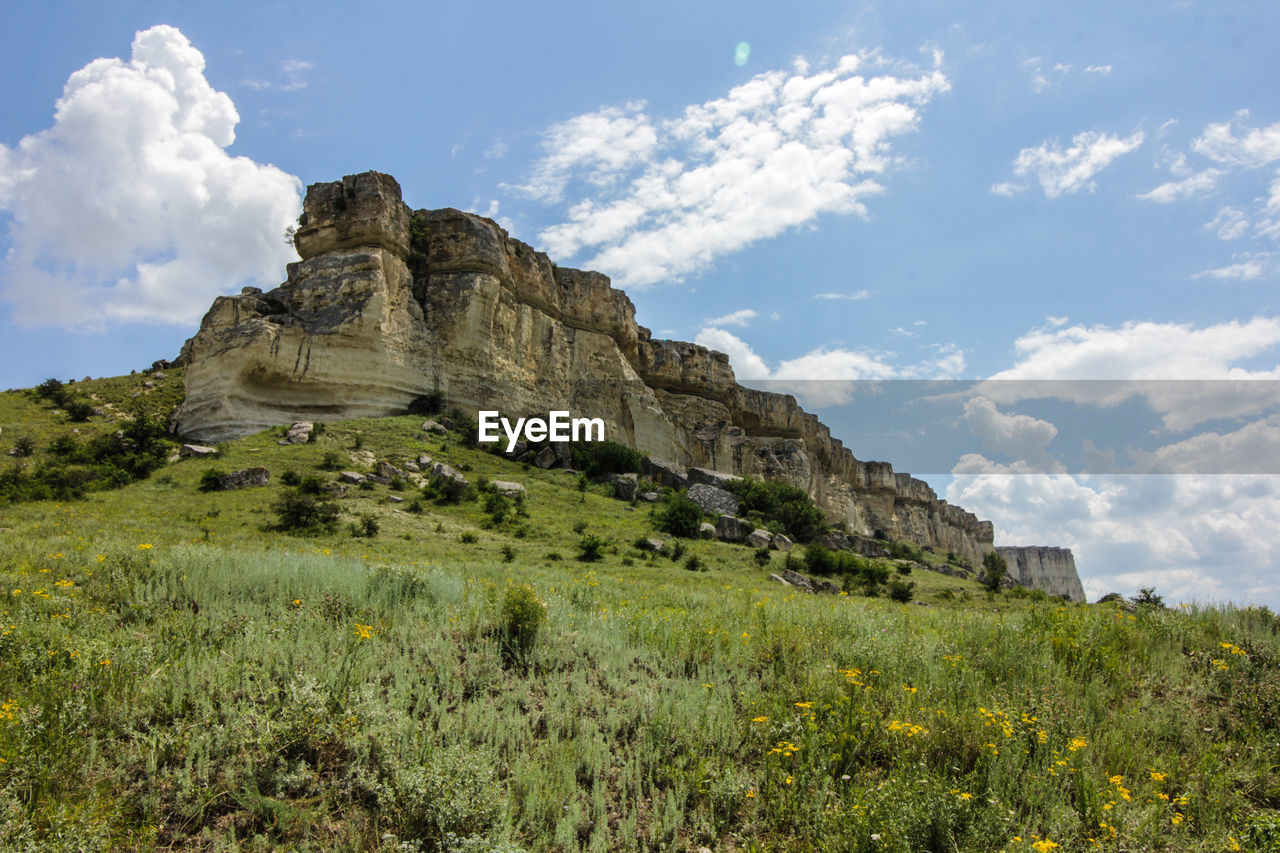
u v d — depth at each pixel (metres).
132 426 49.56
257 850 4.65
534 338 74.12
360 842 4.75
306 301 58.38
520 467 56.34
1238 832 5.03
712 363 100.94
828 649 8.82
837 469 124.12
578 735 6.36
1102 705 7.13
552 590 13.84
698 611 12.38
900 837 4.67
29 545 14.38
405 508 40.38
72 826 4.36
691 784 5.70
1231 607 10.85
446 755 5.32
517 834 4.92
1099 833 5.06
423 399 60.28
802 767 5.70
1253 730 6.72
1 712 5.35
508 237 75.44
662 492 58.78
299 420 53.94
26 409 58.91
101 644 6.93
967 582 48.53
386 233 62.00
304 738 5.69
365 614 9.12
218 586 9.75
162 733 5.52
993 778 5.55
